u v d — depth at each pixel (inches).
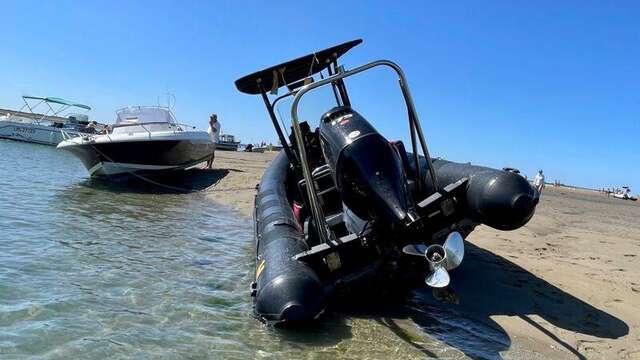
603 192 2190.0
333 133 209.5
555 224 442.0
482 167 224.4
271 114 277.7
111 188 546.3
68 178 600.7
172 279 227.8
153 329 170.9
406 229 181.9
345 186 202.2
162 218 382.9
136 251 272.4
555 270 264.4
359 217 203.6
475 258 278.5
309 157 274.7
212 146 683.4
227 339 167.0
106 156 570.6
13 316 170.7
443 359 160.4
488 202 199.5
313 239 233.3
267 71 263.3
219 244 309.3
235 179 631.8
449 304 210.8
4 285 198.2
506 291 227.3
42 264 231.6
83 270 228.8
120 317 178.5
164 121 630.5
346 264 192.5
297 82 291.7
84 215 362.0
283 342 167.3
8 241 266.4
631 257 315.0
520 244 323.9
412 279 206.7
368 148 196.5
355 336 175.3
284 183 311.3
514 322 194.1
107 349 153.3
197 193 549.3
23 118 1264.8
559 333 185.6
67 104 1202.6
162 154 586.6
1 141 1198.9
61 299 189.9
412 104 219.0
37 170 657.6
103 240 289.3
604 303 218.5
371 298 213.0
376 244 190.7
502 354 166.1
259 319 183.9
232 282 230.5
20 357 143.9
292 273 173.6
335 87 276.7
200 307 194.9
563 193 1374.3
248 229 367.2
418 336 177.8
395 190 188.4
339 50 277.3
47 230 300.4
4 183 491.5
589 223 496.1
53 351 149.3
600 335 185.3
